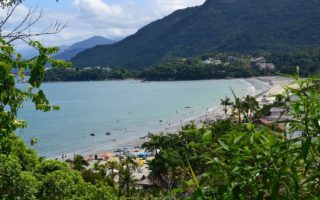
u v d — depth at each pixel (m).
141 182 62.78
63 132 121.62
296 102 2.71
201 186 2.77
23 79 5.29
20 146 17.97
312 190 2.65
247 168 2.62
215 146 2.83
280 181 2.60
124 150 90.44
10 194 13.09
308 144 2.46
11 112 5.31
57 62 5.32
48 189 15.75
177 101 192.38
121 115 154.50
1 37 5.13
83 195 17.30
